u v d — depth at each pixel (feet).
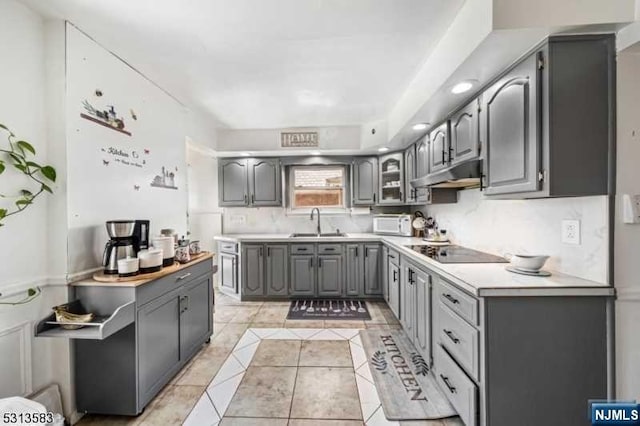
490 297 4.42
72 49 5.31
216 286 14.08
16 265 4.71
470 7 4.65
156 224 7.83
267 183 13.26
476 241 8.04
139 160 7.16
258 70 7.21
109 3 4.76
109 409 5.41
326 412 5.65
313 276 12.40
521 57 4.72
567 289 4.34
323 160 13.20
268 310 11.33
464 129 6.74
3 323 4.57
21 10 4.78
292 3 4.83
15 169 4.70
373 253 12.25
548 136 4.27
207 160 13.80
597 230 4.47
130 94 6.84
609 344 4.36
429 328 6.68
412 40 5.93
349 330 9.46
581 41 4.24
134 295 5.33
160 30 5.54
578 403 4.39
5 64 4.57
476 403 4.56
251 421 5.42
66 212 5.20
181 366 7.02
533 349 4.41
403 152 12.14
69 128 5.25
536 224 5.74
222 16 5.15
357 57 6.63
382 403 5.88
